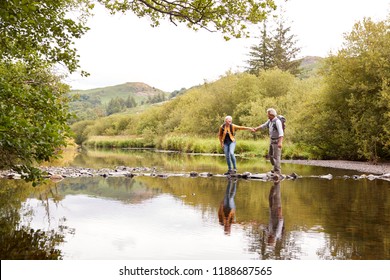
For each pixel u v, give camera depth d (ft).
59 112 21.67
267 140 88.58
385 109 54.60
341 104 62.64
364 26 57.62
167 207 22.22
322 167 51.52
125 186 31.96
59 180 36.68
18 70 31.45
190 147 113.91
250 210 21.24
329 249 13.87
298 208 21.79
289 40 183.93
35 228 17.07
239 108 119.55
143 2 33.17
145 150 137.39
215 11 32.22
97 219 18.94
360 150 58.65
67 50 27.58
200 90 168.96
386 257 13.01
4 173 39.60
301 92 102.89
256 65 185.47
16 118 18.98
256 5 31.81
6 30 24.45
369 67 55.01
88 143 231.91
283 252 13.56
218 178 38.58
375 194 26.91
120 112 444.55
